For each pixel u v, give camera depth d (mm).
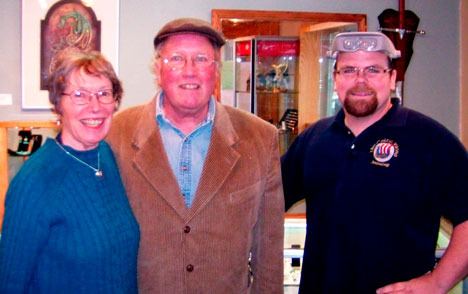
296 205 2764
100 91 1449
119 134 1701
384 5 2863
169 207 1627
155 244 1623
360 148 1836
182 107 1633
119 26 2678
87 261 1433
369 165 1811
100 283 1453
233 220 1685
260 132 1803
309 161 1962
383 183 1784
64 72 1423
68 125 1458
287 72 2797
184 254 1634
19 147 2627
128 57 2695
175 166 1685
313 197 1955
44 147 1482
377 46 1798
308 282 1959
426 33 2910
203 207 1645
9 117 2629
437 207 1819
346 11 2840
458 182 1773
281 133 2803
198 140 1711
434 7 2908
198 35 1629
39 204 1386
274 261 1846
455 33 2941
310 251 1954
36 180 1400
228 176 1685
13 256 1382
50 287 1417
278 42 2781
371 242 1790
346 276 1835
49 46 2623
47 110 2650
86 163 1500
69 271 1425
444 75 2947
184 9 2721
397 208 1771
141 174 1637
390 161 1787
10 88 2619
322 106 2832
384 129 1820
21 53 2609
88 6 2641
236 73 2742
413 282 1741
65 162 1466
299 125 2816
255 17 2746
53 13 2613
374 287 1796
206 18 2740
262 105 2781
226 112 1794
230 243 1681
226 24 2732
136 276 1619
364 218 1800
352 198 1819
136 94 2715
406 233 1776
